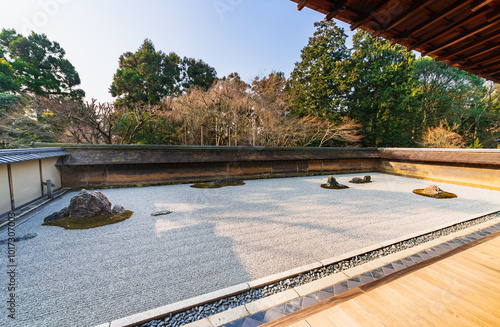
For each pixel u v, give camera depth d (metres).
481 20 1.98
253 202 6.66
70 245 3.75
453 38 2.27
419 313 1.62
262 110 15.77
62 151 7.75
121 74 18.91
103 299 2.43
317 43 19.55
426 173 11.71
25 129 11.13
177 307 2.26
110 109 12.43
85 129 12.80
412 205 6.50
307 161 12.68
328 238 4.12
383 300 1.77
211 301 2.39
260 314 2.18
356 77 18.73
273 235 4.24
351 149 14.23
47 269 3.01
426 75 24.28
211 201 6.73
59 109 11.41
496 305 1.70
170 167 9.41
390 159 13.77
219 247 3.73
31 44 12.66
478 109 21.92
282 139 17.11
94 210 5.03
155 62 19.12
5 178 5.06
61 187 7.70
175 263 3.21
